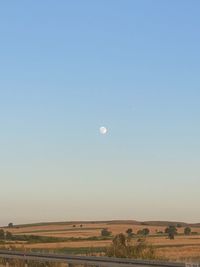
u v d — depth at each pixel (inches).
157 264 914.7
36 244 3149.6
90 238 4382.4
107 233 5260.8
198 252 2046.0
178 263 880.9
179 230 6752.0
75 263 1093.1
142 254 1229.7
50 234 5580.7
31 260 1258.6
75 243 3361.2
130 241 1321.4
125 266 967.0
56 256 1162.0
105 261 1026.1
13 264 1302.9
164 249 2349.9
